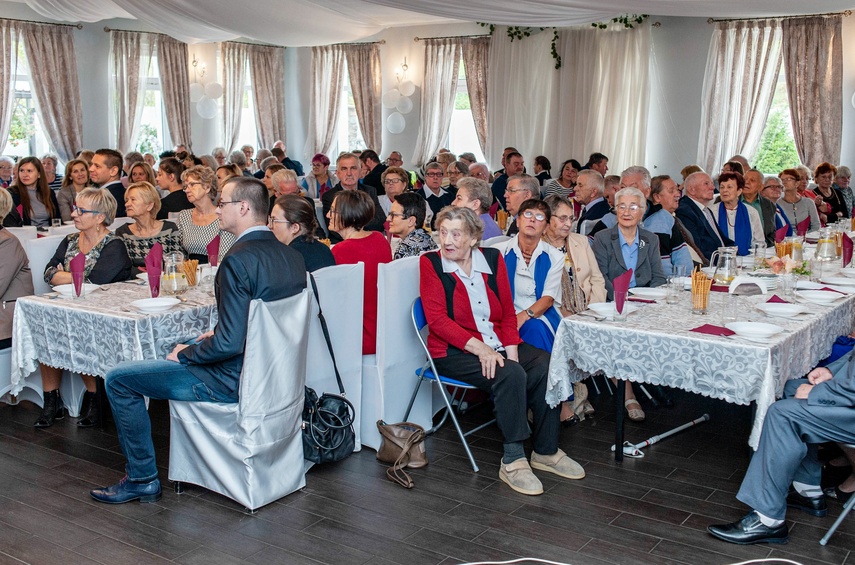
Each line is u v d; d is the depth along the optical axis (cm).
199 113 1300
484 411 425
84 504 312
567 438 389
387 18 1020
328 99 1385
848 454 312
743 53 1059
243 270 291
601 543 286
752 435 292
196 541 285
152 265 362
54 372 393
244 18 906
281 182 609
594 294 407
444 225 347
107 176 626
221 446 308
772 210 650
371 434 368
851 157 1027
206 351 295
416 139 1343
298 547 282
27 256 422
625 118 1141
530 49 1205
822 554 279
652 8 760
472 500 320
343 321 352
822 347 350
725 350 296
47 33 1162
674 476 344
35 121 1198
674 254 462
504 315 358
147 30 1272
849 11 999
